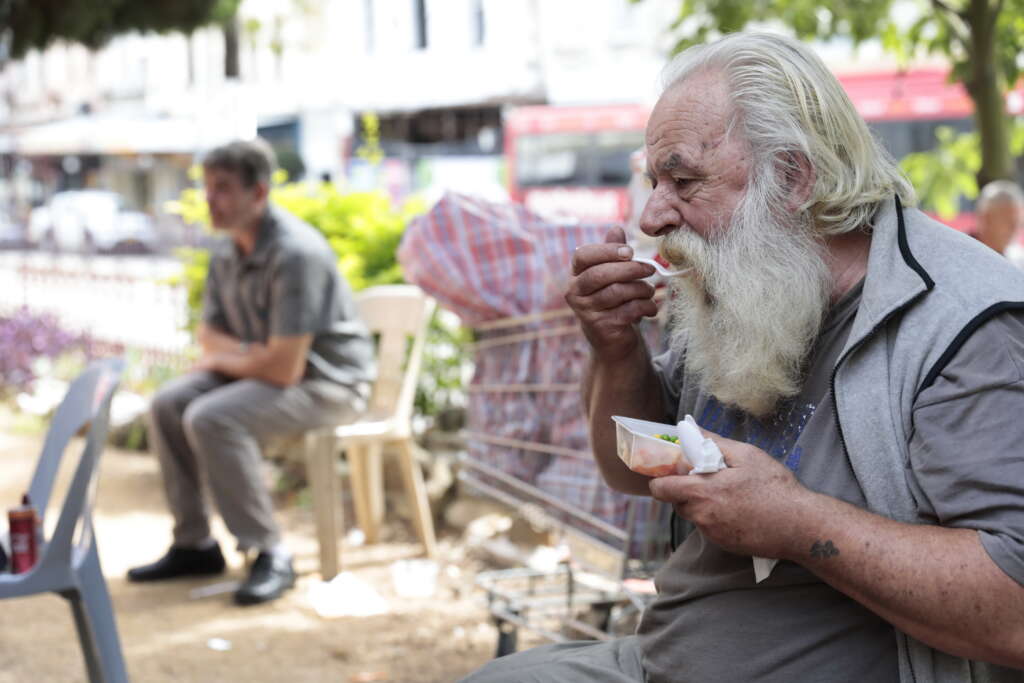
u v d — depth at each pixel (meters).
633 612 4.13
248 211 5.54
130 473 7.98
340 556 5.63
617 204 24.20
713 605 2.14
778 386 2.04
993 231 7.14
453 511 6.43
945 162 7.73
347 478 7.06
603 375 2.45
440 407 7.43
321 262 5.55
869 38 6.66
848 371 1.94
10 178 47.09
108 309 11.42
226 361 5.61
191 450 5.71
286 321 5.41
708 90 2.06
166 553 5.84
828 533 1.83
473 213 4.13
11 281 13.88
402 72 32.72
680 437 1.91
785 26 6.69
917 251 1.96
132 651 4.71
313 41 19.09
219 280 5.86
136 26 8.90
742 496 1.86
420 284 4.25
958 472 1.79
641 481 2.52
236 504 5.37
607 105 25.58
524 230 4.16
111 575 5.80
